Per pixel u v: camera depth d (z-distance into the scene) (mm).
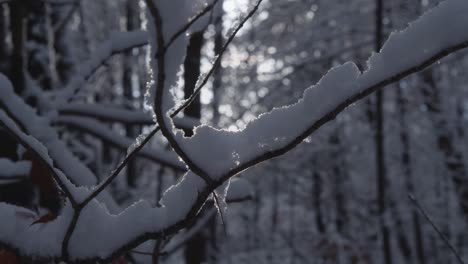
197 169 788
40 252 930
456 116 9586
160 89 684
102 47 2275
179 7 676
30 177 1592
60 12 3967
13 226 975
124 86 9195
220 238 8625
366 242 9430
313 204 11953
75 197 921
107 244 882
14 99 1565
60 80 3873
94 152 4383
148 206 893
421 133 10258
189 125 2279
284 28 9812
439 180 10320
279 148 771
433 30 688
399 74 709
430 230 10266
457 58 6199
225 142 796
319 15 9398
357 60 8930
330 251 8453
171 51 691
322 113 761
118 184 5934
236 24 751
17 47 2129
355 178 10953
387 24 8219
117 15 11539
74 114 2490
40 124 1582
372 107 9836
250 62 9398
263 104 8609
